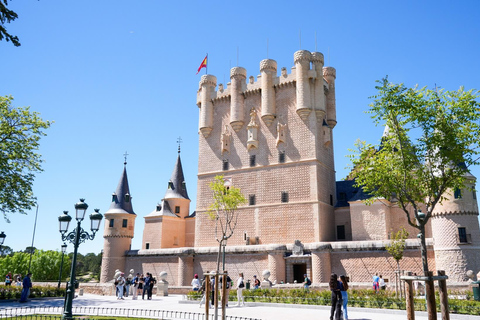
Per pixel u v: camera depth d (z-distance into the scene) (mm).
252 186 47875
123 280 32719
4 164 30188
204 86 53594
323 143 47656
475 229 32219
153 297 34844
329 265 38469
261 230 45812
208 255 45312
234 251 43125
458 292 27609
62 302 26984
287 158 46594
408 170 18984
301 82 46875
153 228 56906
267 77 49094
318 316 19172
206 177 51156
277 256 40281
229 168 50000
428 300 9609
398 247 32375
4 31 9523
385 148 19984
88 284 42719
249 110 50562
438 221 33344
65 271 85125
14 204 31172
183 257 45969
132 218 54250
